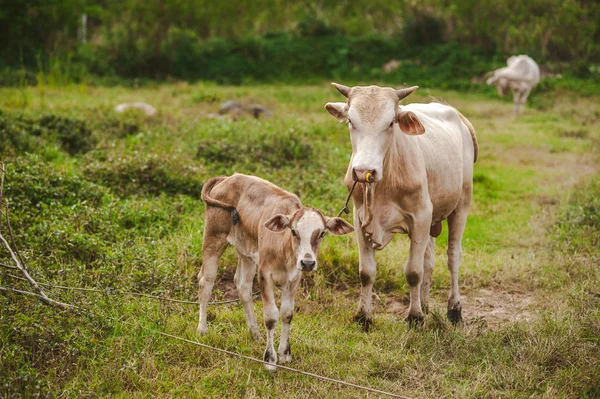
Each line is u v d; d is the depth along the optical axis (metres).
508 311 7.53
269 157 12.23
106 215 8.66
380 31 37.25
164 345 6.04
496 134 18.42
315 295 7.59
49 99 19.88
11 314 5.89
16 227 7.93
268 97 23.50
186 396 5.34
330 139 15.16
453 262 7.47
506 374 5.79
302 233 5.36
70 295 6.41
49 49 30.95
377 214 6.56
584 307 7.06
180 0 32.59
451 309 7.24
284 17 38.22
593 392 5.53
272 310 5.84
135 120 15.23
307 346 6.29
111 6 33.56
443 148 7.24
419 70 32.38
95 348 5.72
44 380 5.15
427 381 5.75
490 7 33.47
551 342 6.14
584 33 32.56
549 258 8.99
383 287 8.07
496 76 22.89
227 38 35.97
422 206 6.66
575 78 30.08
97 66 30.84
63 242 7.64
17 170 9.57
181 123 15.77
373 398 5.43
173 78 31.97
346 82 32.16
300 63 34.09
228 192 6.52
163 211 9.26
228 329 6.62
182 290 7.28
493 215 11.18
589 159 15.17
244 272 6.47
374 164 5.88
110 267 7.21
